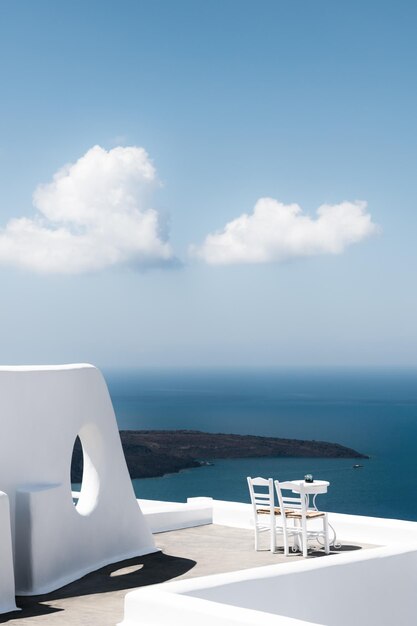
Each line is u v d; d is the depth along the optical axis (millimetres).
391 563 10258
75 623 9305
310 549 12797
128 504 12414
